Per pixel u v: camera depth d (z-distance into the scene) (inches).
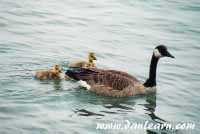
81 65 831.1
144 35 1018.7
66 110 695.1
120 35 1004.6
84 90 771.4
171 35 1036.5
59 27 1011.3
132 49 941.8
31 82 763.4
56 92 745.6
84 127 651.5
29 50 879.1
